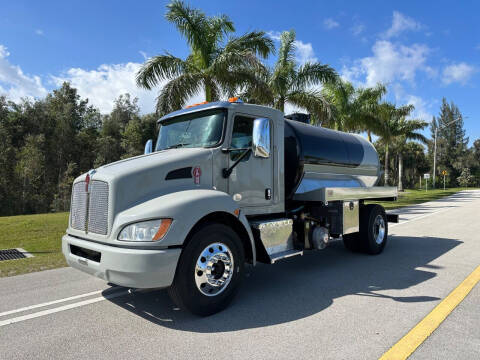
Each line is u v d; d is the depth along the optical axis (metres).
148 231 3.63
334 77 16.62
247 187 4.98
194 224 3.84
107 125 56.28
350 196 6.65
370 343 3.24
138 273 3.52
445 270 5.88
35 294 4.92
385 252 7.49
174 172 4.23
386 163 33.69
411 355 3.01
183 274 3.81
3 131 41.91
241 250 4.36
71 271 6.24
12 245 8.92
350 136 7.92
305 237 5.89
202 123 5.02
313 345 3.22
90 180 4.16
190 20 13.23
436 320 3.74
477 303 4.26
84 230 4.18
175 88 12.99
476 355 3.01
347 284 5.16
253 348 3.20
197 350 3.19
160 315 4.07
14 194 39.31
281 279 5.46
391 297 4.54
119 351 3.20
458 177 81.88
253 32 14.05
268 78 16.44
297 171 6.12
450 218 14.09
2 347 3.32
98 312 4.19
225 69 13.25
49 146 48.00
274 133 5.39
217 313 4.08
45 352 3.21
